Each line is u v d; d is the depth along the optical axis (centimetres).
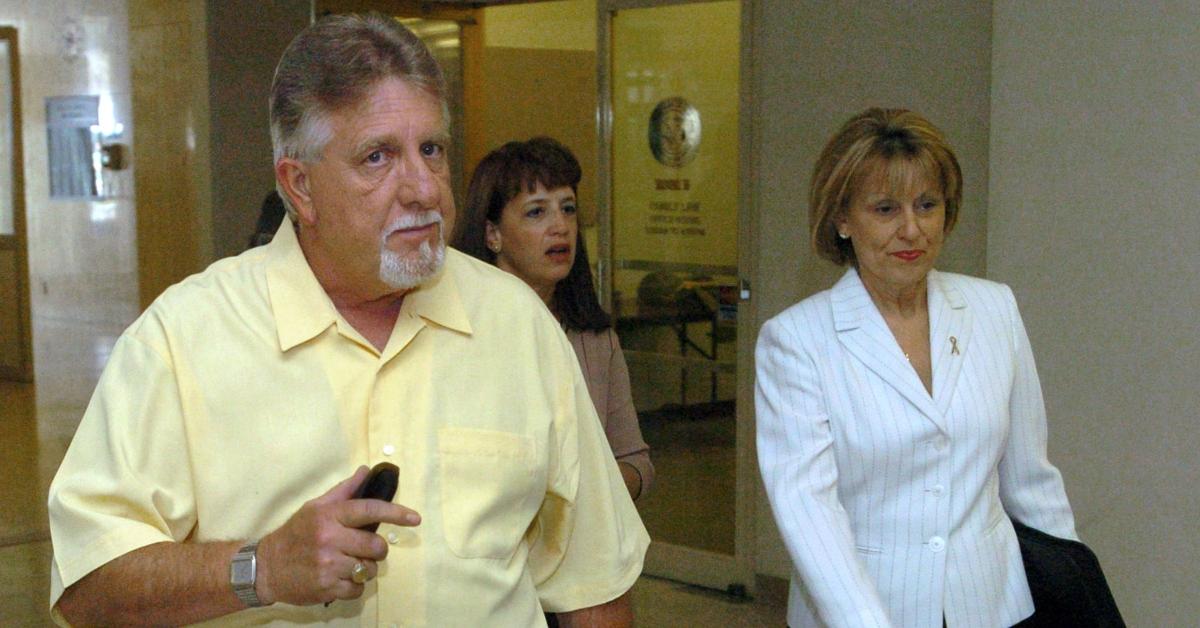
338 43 166
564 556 195
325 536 147
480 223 284
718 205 509
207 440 167
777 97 474
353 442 171
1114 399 371
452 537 173
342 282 175
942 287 239
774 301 482
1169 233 356
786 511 222
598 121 539
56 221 1137
